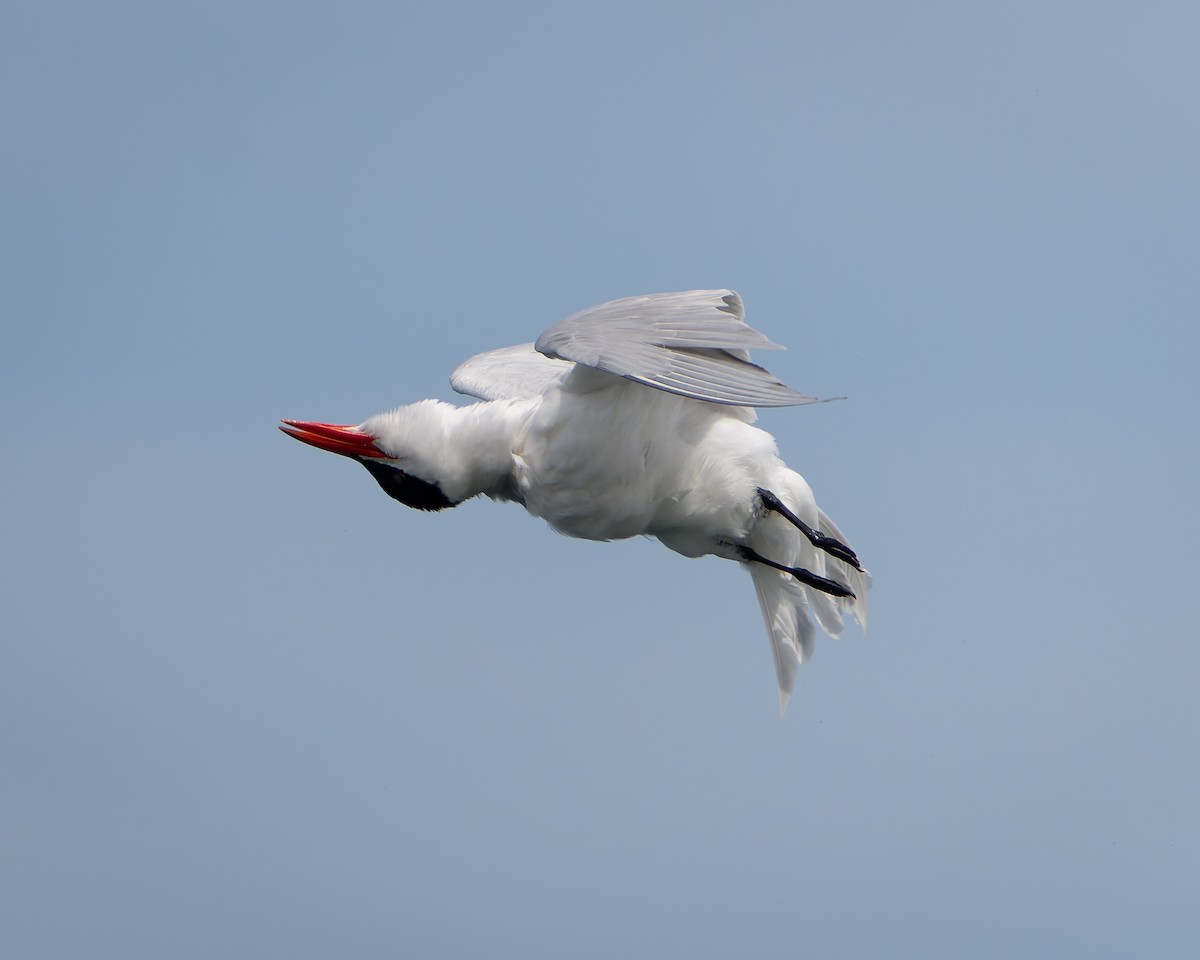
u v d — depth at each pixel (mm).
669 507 13219
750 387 10508
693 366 10734
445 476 13141
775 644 14539
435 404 13305
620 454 12578
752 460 13289
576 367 12531
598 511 12836
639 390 12562
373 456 13305
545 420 12648
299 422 13289
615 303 11883
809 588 14617
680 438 13031
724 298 12133
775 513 13688
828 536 14484
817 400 10211
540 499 12914
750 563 14281
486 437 13008
